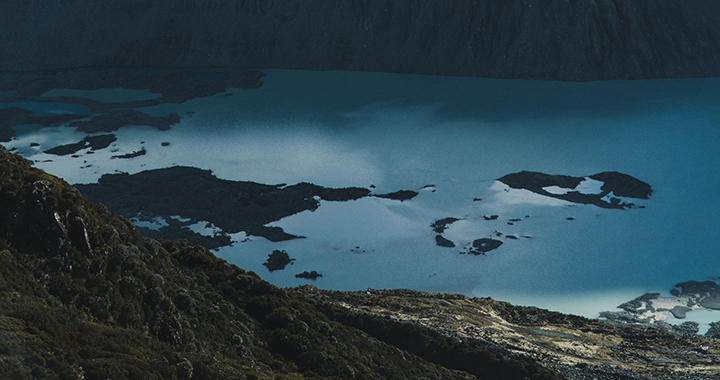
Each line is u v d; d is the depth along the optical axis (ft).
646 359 254.27
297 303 177.27
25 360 81.25
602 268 513.45
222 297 159.84
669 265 513.86
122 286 117.29
